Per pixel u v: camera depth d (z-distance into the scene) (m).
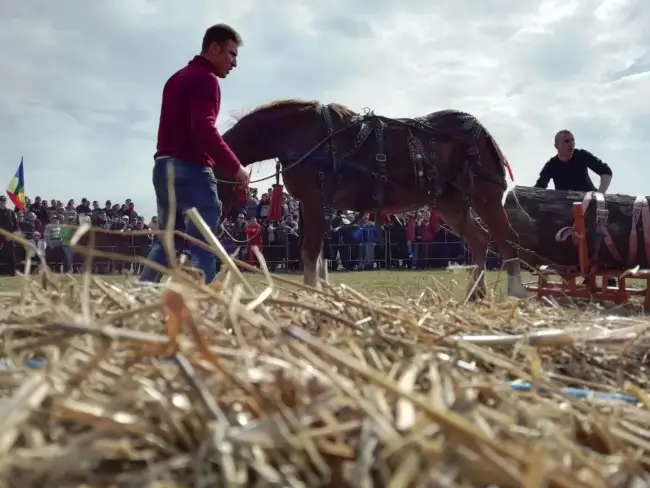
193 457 0.73
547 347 1.51
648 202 5.41
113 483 0.69
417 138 5.66
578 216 5.43
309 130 5.44
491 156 6.00
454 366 1.14
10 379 0.93
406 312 1.76
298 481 0.70
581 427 0.92
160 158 4.04
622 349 1.53
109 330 0.94
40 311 1.36
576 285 5.59
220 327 1.25
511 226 5.92
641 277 5.09
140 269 3.99
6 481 0.65
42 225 14.10
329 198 5.41
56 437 0.76
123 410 0.80
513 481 0.67
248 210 13.27
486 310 2.11
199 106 3.93
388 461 0.71
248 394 0.84
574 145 6.85
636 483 0.77
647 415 1.02
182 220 4.04
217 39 4.09
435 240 14.73
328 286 2.18
